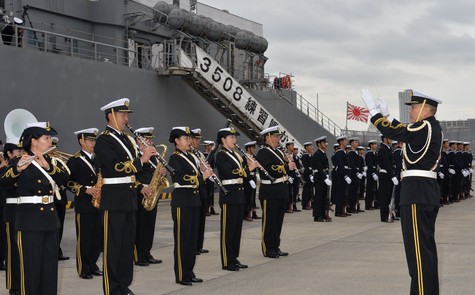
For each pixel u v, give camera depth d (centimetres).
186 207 830
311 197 1936
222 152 945
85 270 887
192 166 852
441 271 859
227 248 917
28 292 632
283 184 1023
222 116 2612
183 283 820
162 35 2541
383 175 1559
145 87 2247
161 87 2316
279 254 1030
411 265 625
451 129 4534
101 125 2058
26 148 648
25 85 1795
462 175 2206
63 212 1016
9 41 1875
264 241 1023
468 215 1697
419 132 624
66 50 2147
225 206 920
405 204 629
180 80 2402
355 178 1823
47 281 641
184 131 874
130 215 736
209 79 2312
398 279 820
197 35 2555
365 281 812
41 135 642
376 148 1928
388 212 1571
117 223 723
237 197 923
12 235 797
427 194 620
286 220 1623
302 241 1208
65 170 667
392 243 1156
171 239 1273
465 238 1191
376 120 637
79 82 1977
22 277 635
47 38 2084
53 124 1883
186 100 2434
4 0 1959
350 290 761
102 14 2289
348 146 1938
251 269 920
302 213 1823
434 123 635
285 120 3011
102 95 2062
